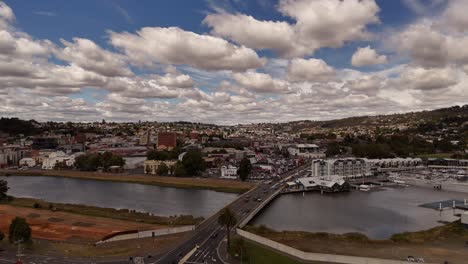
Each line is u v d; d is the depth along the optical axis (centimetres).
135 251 15475
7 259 14500
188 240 16975
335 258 14200
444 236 18200
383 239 18038
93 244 16462
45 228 19300
